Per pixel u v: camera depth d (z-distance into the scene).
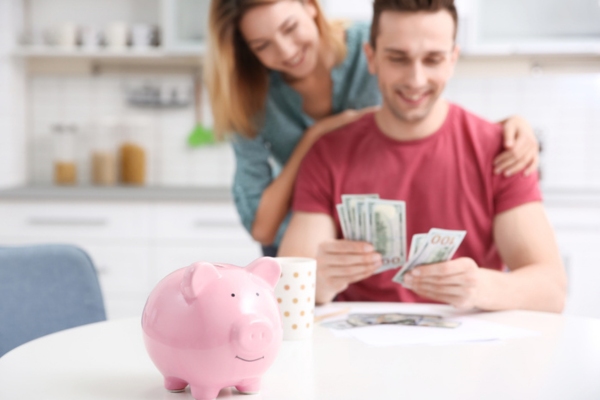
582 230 2.87
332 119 1.71
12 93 3.34
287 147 1.84
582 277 2.88
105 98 3.54
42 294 1.29
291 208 1.77
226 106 1.69
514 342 1.01
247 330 0.74
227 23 1.60
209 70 1.69
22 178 3.47
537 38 3.14
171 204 2.97
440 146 1.48
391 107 1.41
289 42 1.55
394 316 1.19
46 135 3.56
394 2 1.32
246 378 0.77
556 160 3.44
